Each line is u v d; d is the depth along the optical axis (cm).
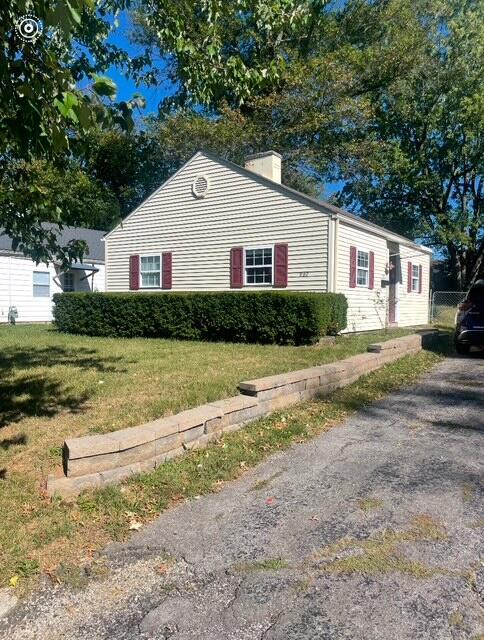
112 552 247
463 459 371
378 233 1320
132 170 2408
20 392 560
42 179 402
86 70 348
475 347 1010
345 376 622
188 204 1384
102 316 1323
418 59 2150
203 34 460
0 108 239
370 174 2347
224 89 499
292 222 1175
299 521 276
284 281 1188
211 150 2047
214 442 400
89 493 302
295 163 2209
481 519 274
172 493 313
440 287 3034
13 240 409
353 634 186
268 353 870
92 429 419
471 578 219
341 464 364
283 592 213
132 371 692
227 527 271
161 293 1247
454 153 2355
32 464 345
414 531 261
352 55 2095
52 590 216
